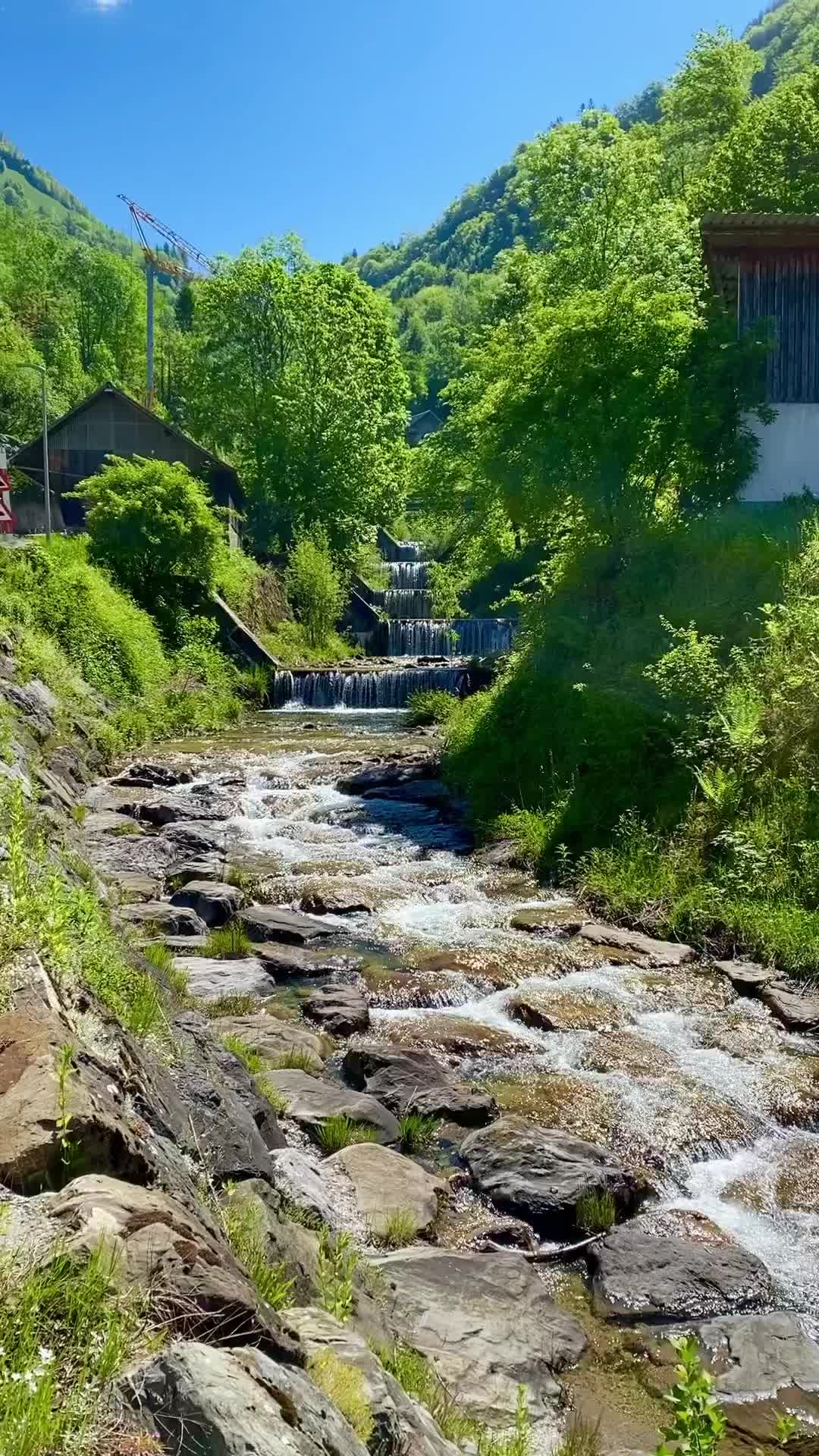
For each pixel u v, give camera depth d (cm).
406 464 5106
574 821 1410
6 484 2831
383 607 4684
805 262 1966
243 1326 268
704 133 4150
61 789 1555
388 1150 666
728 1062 846
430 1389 432
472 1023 916
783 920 1072
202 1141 477
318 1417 251
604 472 1808
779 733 1274
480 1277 545
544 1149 680
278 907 1233
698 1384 284
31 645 2153
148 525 3117
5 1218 275
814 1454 452
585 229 2805
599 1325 542
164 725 2520
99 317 8431
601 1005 951
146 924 1080
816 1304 562
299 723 2802
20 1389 221
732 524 1825
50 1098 322
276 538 4491
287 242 5147
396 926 1170
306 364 4803
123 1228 278
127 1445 214
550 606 1919
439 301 17500
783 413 1955
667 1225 629
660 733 1416
